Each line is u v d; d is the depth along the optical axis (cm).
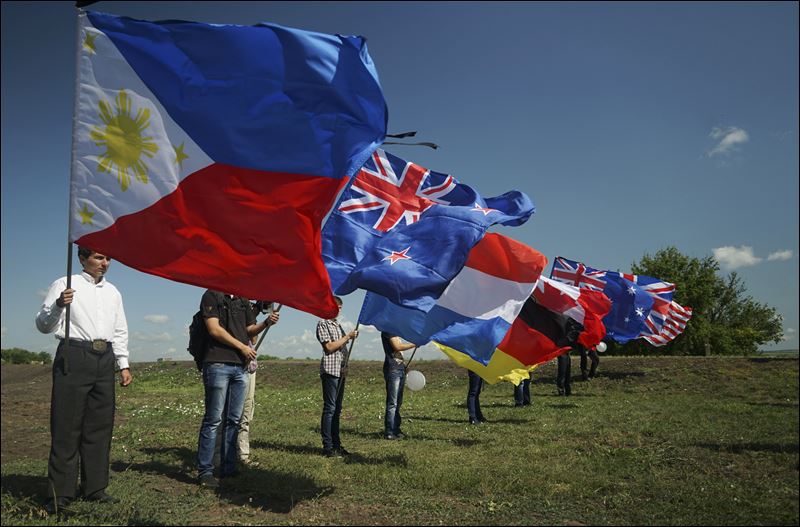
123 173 482
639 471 655
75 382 489
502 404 1419
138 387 1930
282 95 506
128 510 472
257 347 613
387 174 773
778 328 4544
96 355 500
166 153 490
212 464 562
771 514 498
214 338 569
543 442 835
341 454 729
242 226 489
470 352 768
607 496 545
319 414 1230
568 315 925
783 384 1614
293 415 1213
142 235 477
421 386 783
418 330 769
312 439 863
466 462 680
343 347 748
